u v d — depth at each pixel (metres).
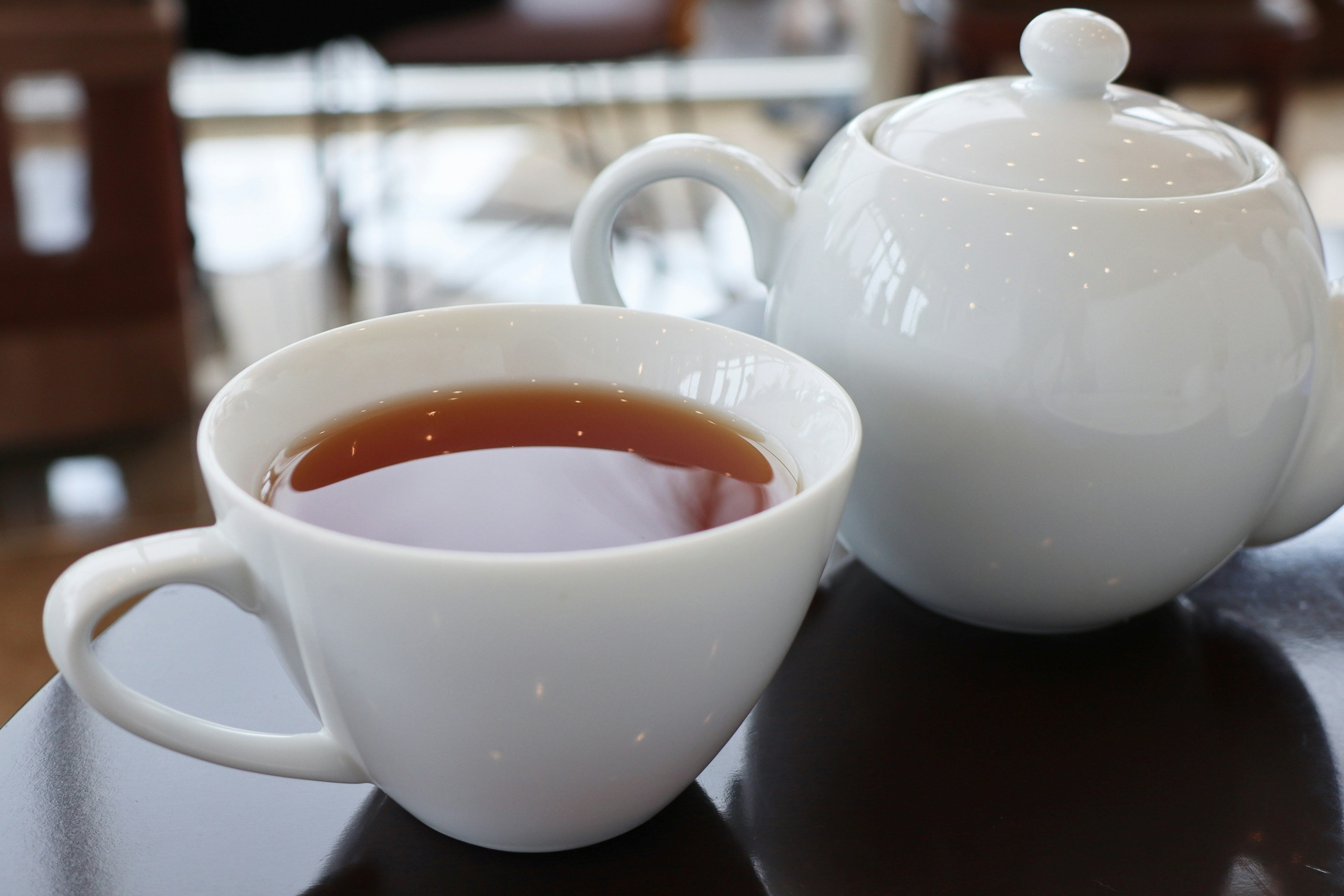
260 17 1.22
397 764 0.32
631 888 0.33
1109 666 0.39
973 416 0.36
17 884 0.33
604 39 1.30
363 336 0.37
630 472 0.35
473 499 0.34
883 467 0.37
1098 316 0.35
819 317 0.38
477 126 2.23
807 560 0.32
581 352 0.38
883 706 0.37
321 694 0.32
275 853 0.34
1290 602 0.41
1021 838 0.34
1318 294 0.37
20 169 1.03
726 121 2.30
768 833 0.34
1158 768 0.36
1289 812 0.35
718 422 0.37
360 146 2.11
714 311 0.52
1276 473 0.37
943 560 0.38
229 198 1.93
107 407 1.15
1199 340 0.35
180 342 1.16
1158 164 0.36
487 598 0.29
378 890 0.33
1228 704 0.38
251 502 0.30
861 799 0.35
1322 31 2.45
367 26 1.26
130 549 0.31
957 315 0.35
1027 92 0.38
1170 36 1.34
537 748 0.31
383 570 0.29
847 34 2.47
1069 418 0.35
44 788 0.35
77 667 0.31
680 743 0.32
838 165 0.38
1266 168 0.38
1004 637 0.40
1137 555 0.37
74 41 0.98
